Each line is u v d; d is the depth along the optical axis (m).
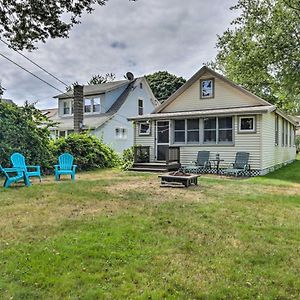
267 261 3.54
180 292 2.81
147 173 13.27
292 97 20.28
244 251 3.83
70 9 6.00
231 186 9.35
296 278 3.11
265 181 10.71
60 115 24.62
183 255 3.67
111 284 2.93
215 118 13.89
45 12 5.91
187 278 3.07
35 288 2.84
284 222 5.16
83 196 7.38
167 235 4.39
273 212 5.86
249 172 12.89
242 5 17.12
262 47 16.56
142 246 3.92
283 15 16.02
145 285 2.92
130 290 2.82
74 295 2.73
